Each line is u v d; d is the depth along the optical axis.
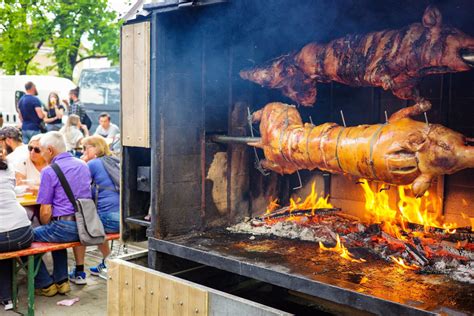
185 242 3.46
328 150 3.14
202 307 2.93
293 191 4.32
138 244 6.36
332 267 2.93
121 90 3.63
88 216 4.75
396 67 2.96
